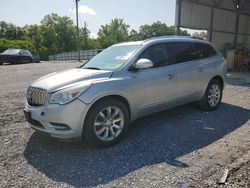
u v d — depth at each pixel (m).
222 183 3.36
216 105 6.81
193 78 6.03
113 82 4.58
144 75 5.04
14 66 21.33
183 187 3.29
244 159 4.02
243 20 25.14
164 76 5.37
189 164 3.90
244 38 25.66
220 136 5.02
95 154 4.29
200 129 5.39
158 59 5.44
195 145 4.60
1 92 9.23
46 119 4.23
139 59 5.11
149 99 5.15
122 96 4.69
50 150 4.43
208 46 6.77
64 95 4.18
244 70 17.77
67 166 3.91
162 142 4.74
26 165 3.94
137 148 4.50
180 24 18.83
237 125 5.65
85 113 4.25
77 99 4.18
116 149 4.47
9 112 6.56
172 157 4.15
